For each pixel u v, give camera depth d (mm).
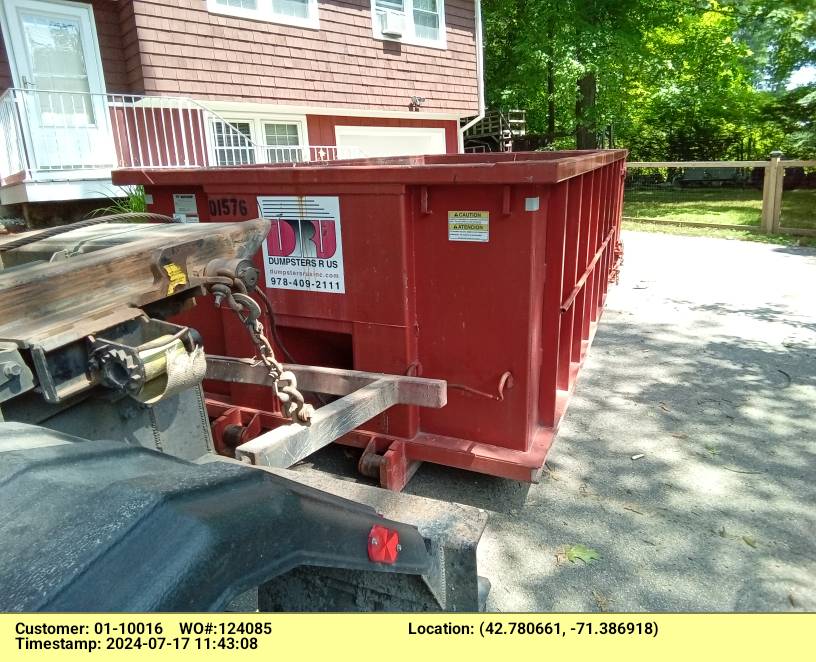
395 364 3150
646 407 4383
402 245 2977
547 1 18156
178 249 1773
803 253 10281
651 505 3141
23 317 1429
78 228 2219
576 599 2479
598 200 5000
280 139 12602
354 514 1119
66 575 684
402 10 13914
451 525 1679
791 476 3393
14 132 8844
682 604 2424
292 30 11734
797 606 2396
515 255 2818
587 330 4961
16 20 8883
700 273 9023
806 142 15266
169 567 726
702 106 22625
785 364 5199
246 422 3615
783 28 17547
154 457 1033
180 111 9992
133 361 1500
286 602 1433
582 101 20328
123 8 9773
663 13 18734
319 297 3283
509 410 3033
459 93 15742
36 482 853
